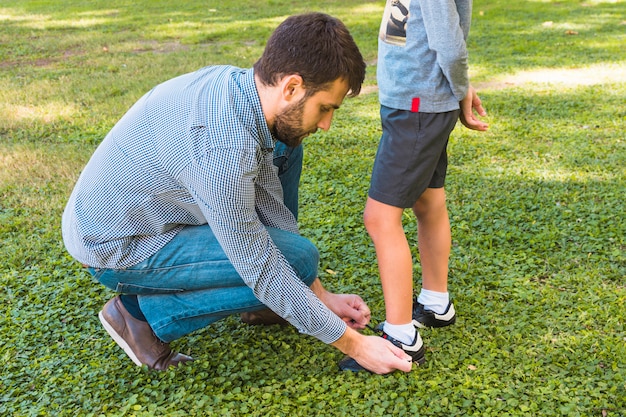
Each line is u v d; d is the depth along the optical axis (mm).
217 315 2686
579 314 3037
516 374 2643
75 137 5668
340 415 2447
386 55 2586
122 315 2744
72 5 14047
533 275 3422
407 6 2502
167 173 2363
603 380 2590
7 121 6051
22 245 3855
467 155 5121
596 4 13000
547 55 8609
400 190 2602
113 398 2602
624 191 4344
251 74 2291
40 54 9055
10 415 2529
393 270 2666
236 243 2332
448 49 2395
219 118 2242
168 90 2414
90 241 2551
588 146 5191
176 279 2605
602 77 7391
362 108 6449
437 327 2996
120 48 9391
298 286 2432
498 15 11938
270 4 13516
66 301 3277
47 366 2801
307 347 2889
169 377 2678
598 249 3637
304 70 2139
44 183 4727
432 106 2516
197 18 12008
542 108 6273
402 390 2572
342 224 4055
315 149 5367
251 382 2670
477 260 3590
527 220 4043
